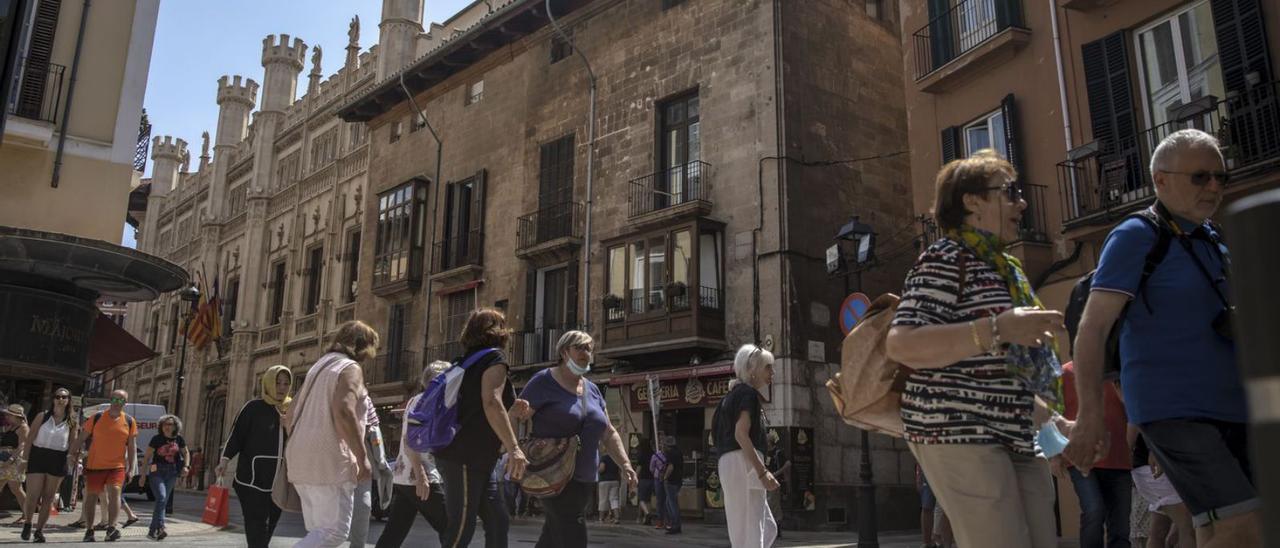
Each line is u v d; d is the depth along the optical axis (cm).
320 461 525
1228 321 282
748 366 594
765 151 2041
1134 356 297
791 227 1980
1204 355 283
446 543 509
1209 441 276
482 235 2756
